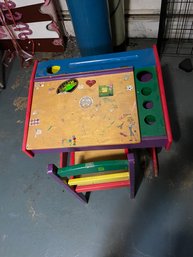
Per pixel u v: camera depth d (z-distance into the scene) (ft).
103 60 3.58
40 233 4.26
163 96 3.09
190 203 4.13
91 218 4.26
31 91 3.50
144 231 4.03
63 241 4.14
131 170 2.89
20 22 5.61
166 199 4.22
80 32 4.51
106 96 3.24
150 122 3.09
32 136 3.15
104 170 2.94
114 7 4.70
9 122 5.52
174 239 3.91
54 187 4.63
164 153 4.59
